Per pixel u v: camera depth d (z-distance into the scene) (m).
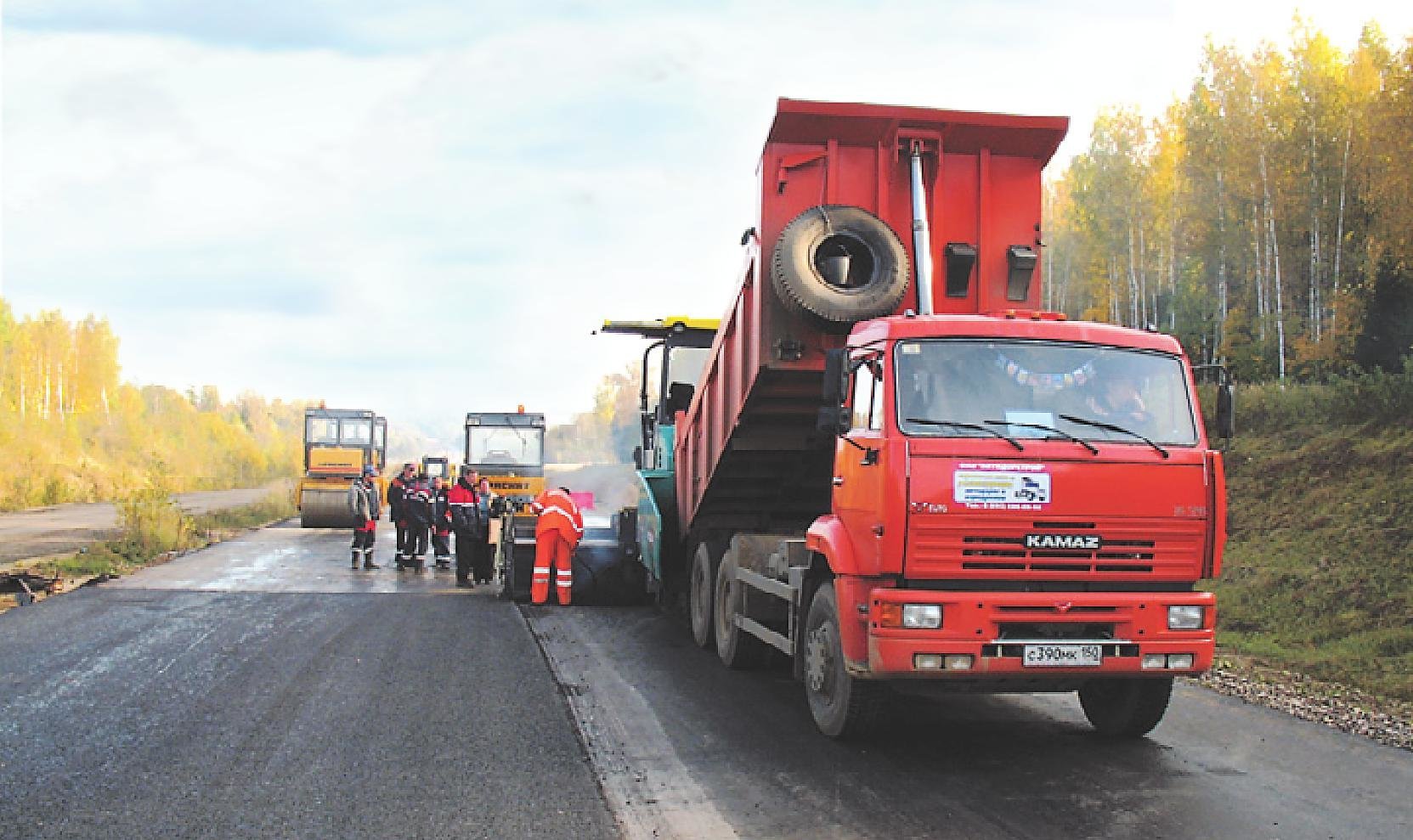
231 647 9.99
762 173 8.40
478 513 16.45
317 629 11.21
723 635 9.76
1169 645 6.04
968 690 6.39
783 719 7.48
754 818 5.20
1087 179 46.72
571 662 9.60
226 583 15.73
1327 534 14.16
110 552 19.20
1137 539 6.12
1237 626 11.62
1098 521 6.07
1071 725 7.38
